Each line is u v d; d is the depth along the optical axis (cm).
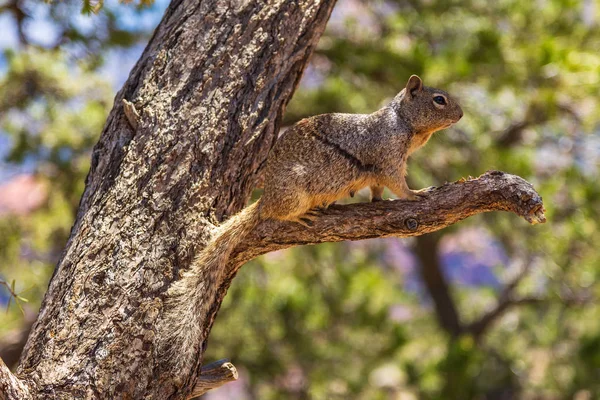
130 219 563
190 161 583
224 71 610
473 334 2192
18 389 509
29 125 1518
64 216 1595
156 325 546
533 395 2078
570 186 1619
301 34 647
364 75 1450
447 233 1950
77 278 550
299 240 616
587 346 1639
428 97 709
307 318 1675
